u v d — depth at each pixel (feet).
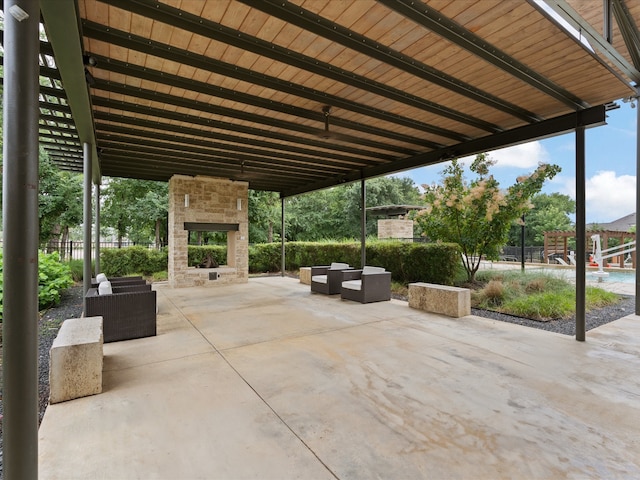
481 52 10.85
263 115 16.75
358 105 15.44
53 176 41.52
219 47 10.82
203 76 12.69
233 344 14.17
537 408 8.82
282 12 9.05
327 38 10.10
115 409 8.80
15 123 4.99
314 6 8.95
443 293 19.69
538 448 7.15
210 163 26.11
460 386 10.12
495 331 16.08
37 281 5.23
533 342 14.35
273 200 62.03
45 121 16.74
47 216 42.45
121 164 25.98
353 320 18.33
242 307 21.95
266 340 14.71
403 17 9.39
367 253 33.22
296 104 15.35
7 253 4.99
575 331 15.76
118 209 50.47
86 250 17.53
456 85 13.28
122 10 9.04
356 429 7.89
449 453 6.99
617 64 12.29
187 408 8.86
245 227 34.42
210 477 6.33
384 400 9.28
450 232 27.61
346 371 11.28
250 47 10.64
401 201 82.48
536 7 8.98
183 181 31.04
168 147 21.11
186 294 27.25
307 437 7.58
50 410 8.74
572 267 43.45
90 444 7.31
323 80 13.08
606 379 10.60
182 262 31.17
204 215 32.09
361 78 12.91
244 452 7.06
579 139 15.14
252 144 20.68
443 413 8.59
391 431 7.80
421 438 7.52
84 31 9.72
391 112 16.26
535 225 88.48
